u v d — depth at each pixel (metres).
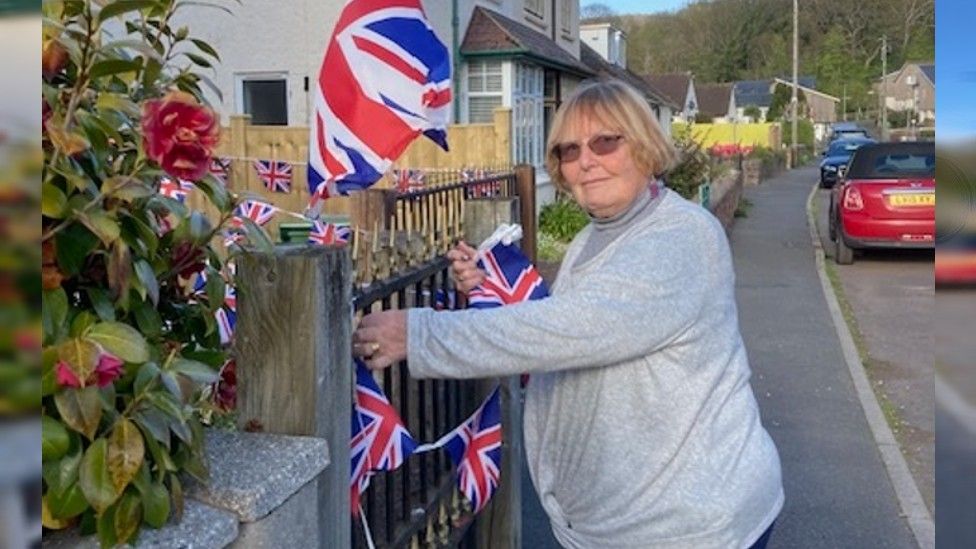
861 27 75.50
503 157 12.00
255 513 1.68
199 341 2.00
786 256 13.59
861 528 4.33
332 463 2.05
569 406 2.22
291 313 1.98
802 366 7.27
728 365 2.17
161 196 1.76
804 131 60.81
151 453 1.57
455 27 14.70
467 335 2.05
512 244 2.81
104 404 1.43
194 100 1.67
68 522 1.54
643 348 2.04
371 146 2.51
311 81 12.80
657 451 2.11
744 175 29.91
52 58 1.52
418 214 6.10
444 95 2.57
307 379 1.98
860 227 12.19
